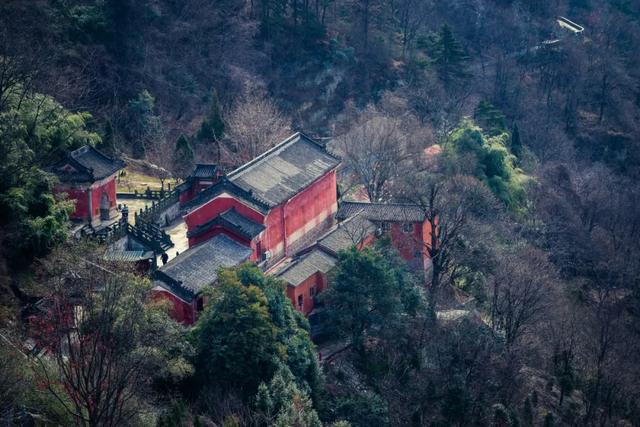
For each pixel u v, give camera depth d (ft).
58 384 239.91
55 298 256.32
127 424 237.66
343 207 405.18
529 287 357.61
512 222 442.91
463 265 386.73
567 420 336.90
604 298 424.46
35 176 328.90
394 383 313.53
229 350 274.16
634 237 507.71
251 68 609.42
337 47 644.69
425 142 488.02
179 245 366.22
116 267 286.87
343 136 490.49
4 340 256.11
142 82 556.10
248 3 648.38
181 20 607.37
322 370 303.68
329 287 326.85
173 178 452.76
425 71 621.72
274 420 265.54
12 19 460.55
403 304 333.83
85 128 456.04
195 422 254.88
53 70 453.17
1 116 334.85
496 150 477.36
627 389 355.15
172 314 301.63
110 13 561.02
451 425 307.58
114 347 239.91
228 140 463.01
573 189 526.57
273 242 358.43
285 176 372.38
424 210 374.22
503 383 323.57
